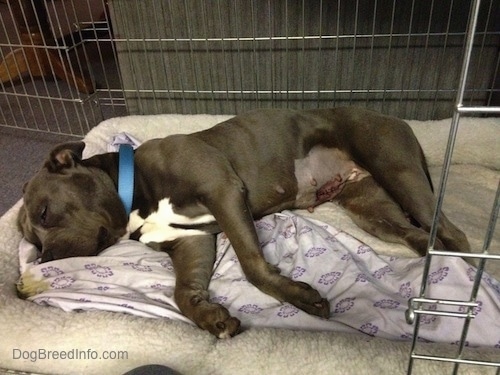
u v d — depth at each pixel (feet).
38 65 6.01
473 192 3.64
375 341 2.24
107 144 4.27
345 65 4.57
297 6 4.35
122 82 5.05
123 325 2.44
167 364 2.32
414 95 4.61
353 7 4.30
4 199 4.40
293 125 3.43
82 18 7.78
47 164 2.95
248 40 4.57
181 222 3.06
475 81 4.42
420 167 3.23
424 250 2.92
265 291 2.70
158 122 4.41
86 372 2.40
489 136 3.92
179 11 4.54
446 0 4.16
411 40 4.36
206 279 2.92
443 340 2.35
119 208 3.07
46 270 2.90
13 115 5.91
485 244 1.46
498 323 2.35
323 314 2.52
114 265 2.99
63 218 2.90
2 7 8.51
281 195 3.35
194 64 4.80
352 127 3.39
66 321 2.51
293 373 2.15
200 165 2.95
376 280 2.81
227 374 2.23
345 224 3.41
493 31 4.14
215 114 4.96
